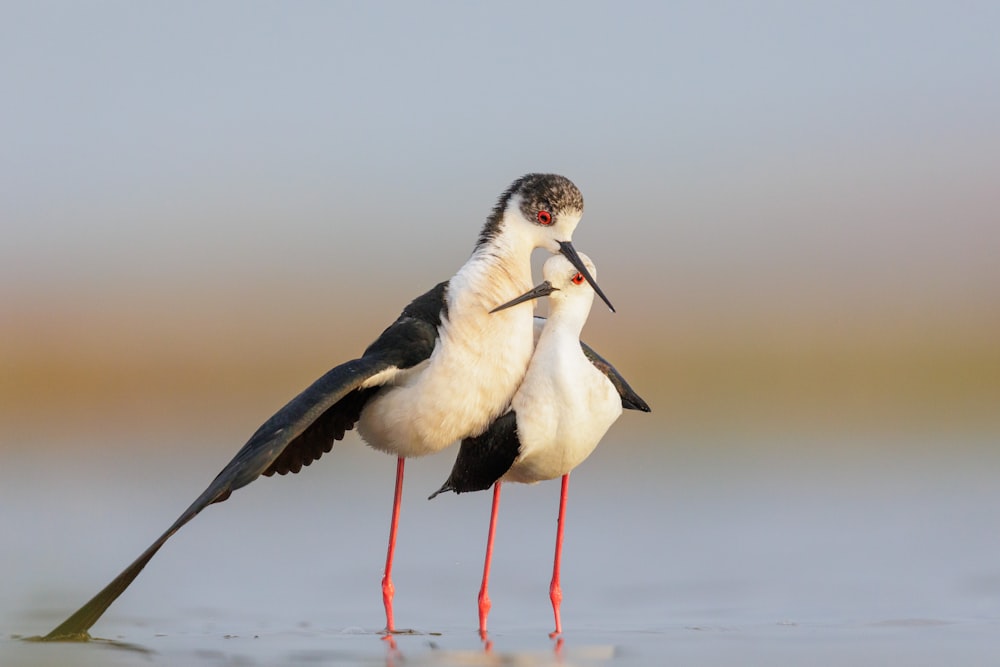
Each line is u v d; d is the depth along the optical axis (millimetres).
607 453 23859
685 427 26891
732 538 16766
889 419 27922
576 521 18000
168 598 13539
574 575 14766
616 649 10969
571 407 11461
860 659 10547
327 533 17156
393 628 12008
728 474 21750
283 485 20672
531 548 16297
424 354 11406
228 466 10383
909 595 13484
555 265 11641
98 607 10492
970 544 16141
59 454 23797
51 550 16062
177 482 20906
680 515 18375
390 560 12062
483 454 11672
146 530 17344
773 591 13789
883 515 18156
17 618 12375
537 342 12070
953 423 27391
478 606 12750
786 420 27781
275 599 13547
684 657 10648
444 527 17594
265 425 10633
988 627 11891
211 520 18062
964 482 20688
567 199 11820
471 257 11859
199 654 10742
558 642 11312
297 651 10922
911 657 10609
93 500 19484
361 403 11805
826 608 12930
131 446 24484
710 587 14031
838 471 21922
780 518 18094
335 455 23016
